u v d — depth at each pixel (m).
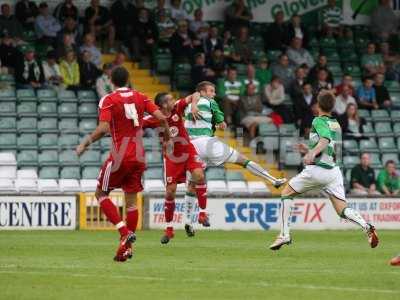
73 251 37.06
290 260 34.16
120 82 32.47
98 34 65.81
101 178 32.25
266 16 72.38
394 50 72.56
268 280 28.34
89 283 27.31
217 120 43.62
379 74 67.31
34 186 55.16
